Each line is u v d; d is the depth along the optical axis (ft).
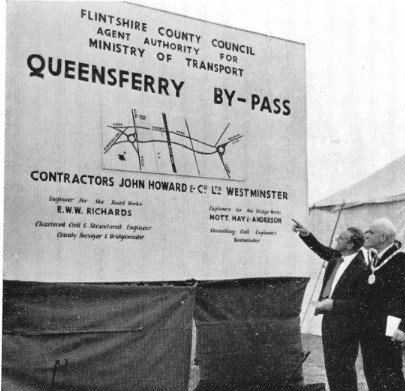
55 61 13.76
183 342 15.11
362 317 15.34
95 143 14.11
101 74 14.34
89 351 13.79
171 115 15.25
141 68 14.92
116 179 14.33
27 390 13.06
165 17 15.42
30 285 13.14
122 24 14.74
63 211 13.60
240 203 16.20
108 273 14.08
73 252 13.69
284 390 16.78
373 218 22.16
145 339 14.53
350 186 22.57
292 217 17.12
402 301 15.15
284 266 16.89
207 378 15.57
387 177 22.07
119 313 14.23
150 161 14.80
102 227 14.07
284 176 17.10
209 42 16.08
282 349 16.81
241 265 16.11
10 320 12.93
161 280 14.78
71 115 13.87
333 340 15.51
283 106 17.28
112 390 14.03
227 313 15.93
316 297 22.58
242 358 16.15
